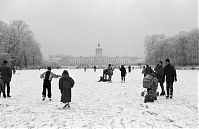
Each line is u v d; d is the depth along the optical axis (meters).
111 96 22.06
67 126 11.77
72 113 14.71
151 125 11.95
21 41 110.88
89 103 18.23
